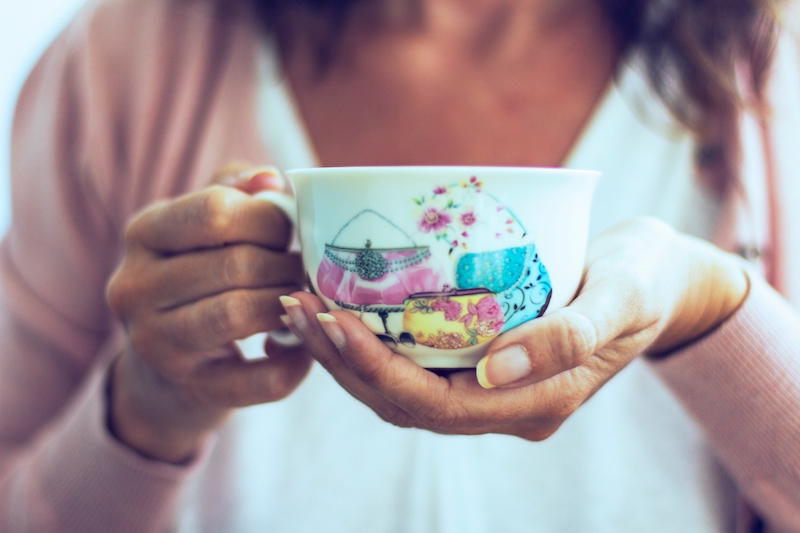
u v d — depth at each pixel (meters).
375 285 0.29
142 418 0.37
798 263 0.43
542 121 0.47
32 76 0.51
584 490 0.45
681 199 0.46
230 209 0.30
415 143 0.47
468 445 0.46
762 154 0.43
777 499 0.36
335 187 0.29
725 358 0.35
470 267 0.29
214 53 0.49
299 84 0.49
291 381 0.33
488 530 0.46
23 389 0.46
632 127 0.46
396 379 0.29
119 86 0.48
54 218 0.47
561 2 0.46
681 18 0.43
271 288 0.31
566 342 0.27
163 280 0.31
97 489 0.38
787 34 0.44
